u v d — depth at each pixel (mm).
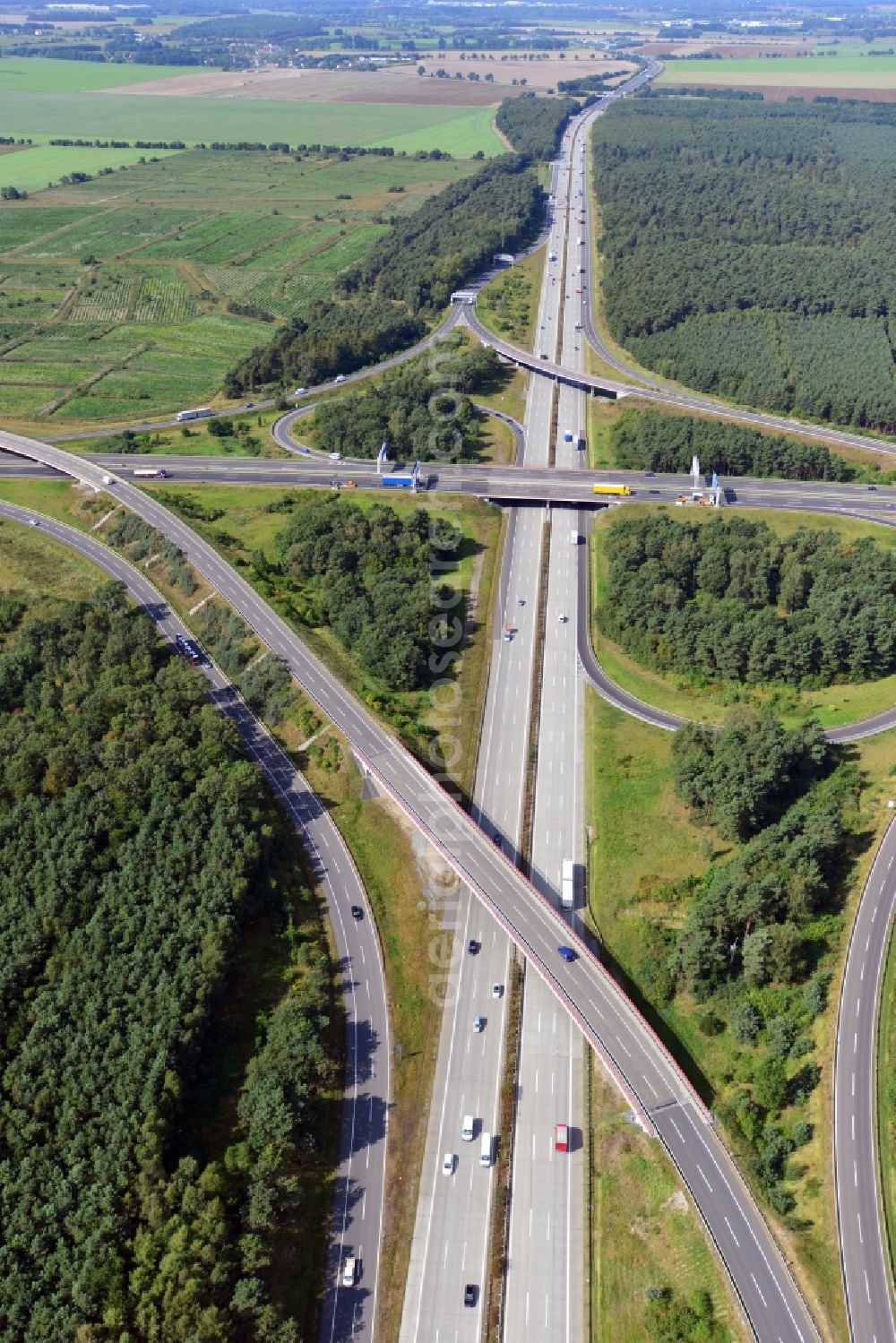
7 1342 127000
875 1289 134625
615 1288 142000
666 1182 150250
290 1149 150125
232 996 174000
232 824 193000
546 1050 171375
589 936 189000
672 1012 175875
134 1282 130500
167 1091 150250
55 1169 140875
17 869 181500
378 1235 147000
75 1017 159500
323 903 191875
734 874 186125
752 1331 131500
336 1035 170625
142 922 174375
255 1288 131875
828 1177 146500
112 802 195125
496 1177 154125
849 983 170625
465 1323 138750
